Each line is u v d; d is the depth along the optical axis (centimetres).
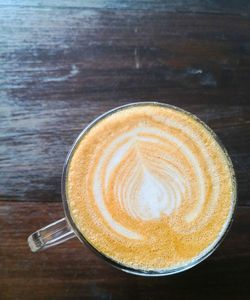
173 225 16
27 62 19
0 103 19
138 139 17
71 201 16
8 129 18
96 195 17
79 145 17
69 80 19
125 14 20
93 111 19
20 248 18
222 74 20
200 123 17
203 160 17
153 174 17
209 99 19
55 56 19
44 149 18
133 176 17
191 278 18
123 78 19
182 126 17
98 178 17
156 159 17
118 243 16
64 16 20
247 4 20
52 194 18
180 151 17
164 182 17
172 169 17
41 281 18
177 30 20
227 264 18
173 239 16
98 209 16
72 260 18
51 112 19
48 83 19
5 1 20
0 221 18
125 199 17
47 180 18
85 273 18
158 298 18
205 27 20
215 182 17
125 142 17
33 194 18
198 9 20
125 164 17
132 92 19
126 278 18
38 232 17
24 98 19
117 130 17
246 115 19
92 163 17
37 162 18
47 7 20
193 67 20
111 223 16
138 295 18
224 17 20
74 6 20
